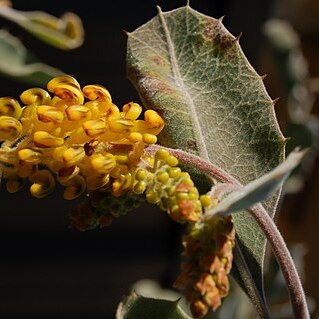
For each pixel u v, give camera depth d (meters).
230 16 0.51
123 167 0.20
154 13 0.54
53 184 0.20
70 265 0.58
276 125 0.23
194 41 0.24
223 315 0.36
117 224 0.57
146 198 0.20
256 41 0.51
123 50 0.54
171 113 0.24
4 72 0.35
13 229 0.56
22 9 0.53
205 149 0.24
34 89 0.20
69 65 0.54
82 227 0.21
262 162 0.23
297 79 0.40
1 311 0.58
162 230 0.58
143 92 0.24
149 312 0.23
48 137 0.20
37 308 0.59
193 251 0.19
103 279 0.59
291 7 0.57
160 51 0.24
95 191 0.21
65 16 0.37
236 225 0.24
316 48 0.58
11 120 0.20
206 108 0.24
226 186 0.20
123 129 0.20
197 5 0.53
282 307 0.38
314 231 0.49
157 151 0.20
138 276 0.59
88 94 0.20
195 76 0.24
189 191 0.20
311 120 0.36
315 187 0.49
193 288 0.19
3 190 0.55
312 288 0.46
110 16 0.54
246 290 0.24
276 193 0.23
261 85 0.24
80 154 0.20
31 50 0.53
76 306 0.59
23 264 0.57
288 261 0.21
